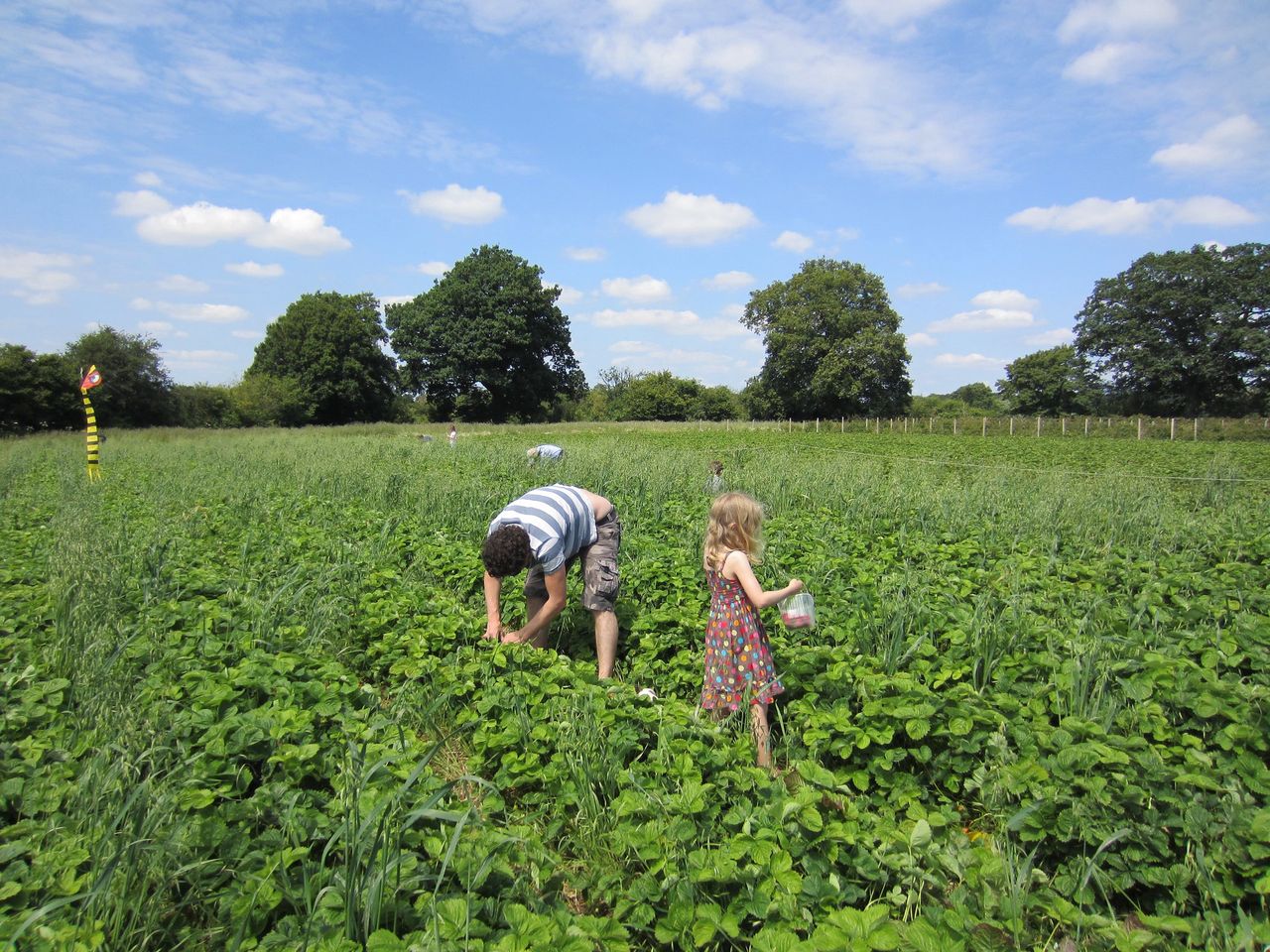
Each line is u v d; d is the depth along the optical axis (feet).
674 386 326.44
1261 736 11.53
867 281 229.86
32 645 16.20
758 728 13.32
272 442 91.45
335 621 18.66
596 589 16.63
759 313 243.19
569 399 273.54
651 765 11.63
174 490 43.42
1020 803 10.99
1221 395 211.61
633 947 9.22
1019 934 8.63
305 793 10.73
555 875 10.06
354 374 235.20
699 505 35.70
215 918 9.08
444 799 11.23
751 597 13.50
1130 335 214.28
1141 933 8.44
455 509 34.06
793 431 165.89
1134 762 11.12
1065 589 20.34
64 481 47.16
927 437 138.00
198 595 19.95
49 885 8.73
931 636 16.38
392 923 8.68
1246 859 9.48
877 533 30.50
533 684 14.29
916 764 12.64
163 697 13.29
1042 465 73.92
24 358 136.36
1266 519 32.01
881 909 8.50
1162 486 42.93
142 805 9.36
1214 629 16.76
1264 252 205.26
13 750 11.60
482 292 230.07
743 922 9.22
